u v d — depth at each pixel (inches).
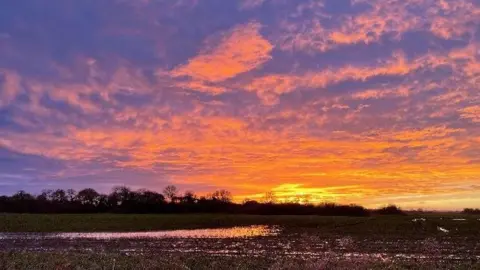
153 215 4382.4
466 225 2792.8
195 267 1167.0
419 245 1870.1
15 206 5846.5
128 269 1085.1
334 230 2743.6
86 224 3223.4
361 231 2642.7
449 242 2015.3
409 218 3316.9
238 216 4180.6
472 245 1876.2
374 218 3528.5
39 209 5871.1
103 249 1743.4
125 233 2723.9
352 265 1194.6
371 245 1878.7
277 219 3727.9
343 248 1765.5
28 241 2169.0
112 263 1138.0
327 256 1482.5
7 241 2172.7
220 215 4446.4
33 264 1123.3
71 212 5826.8
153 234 2608.3
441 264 1289.4
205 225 3336.6
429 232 2522.1
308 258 1387.8
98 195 6107.3
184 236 2438.5
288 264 1218.6
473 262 1353.3
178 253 1574.8
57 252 1512.1
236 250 1696.6
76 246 1902.1
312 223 3324.3
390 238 2222.0
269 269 1151.0
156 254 1523.1
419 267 1218.0
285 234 2512.3
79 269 1056.2
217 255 1501.0
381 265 1210.0
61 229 2945.4
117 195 6077.8
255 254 1550.2
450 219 3166.8
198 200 5738.2
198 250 1695.4
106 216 4010.8
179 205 5816.9
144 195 5999.0
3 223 3125.0
